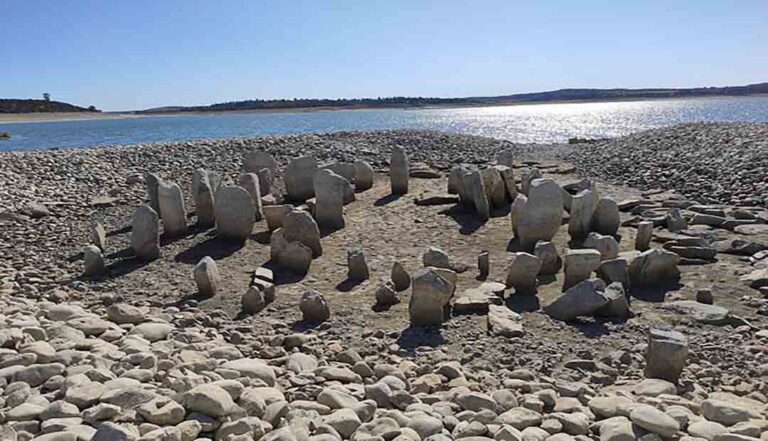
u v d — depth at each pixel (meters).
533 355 5.31
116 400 3.78
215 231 9.81
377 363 5.13
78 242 9.70
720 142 16.83
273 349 5.43
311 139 22.27
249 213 9.30
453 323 6.08
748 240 8.27
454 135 24.95
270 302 6.91
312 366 5.00
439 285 6.00
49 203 12.41
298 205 11.65
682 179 13.57
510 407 4.14
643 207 10.56
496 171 10.99
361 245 9.13
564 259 7.50
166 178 15.49
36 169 15.62
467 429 3.64
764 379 4.74
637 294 6.75
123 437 3.23
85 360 4.52
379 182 14.12
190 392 3.68
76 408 3.72
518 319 6.04
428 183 13.71
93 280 7.75
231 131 48.16
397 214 10.87
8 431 3.41
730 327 5.81
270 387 4.27
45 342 4.77
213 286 7.19
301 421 3.69
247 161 14.23
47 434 3.33
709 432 3.56
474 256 8.43
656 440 3.51
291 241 8.58
